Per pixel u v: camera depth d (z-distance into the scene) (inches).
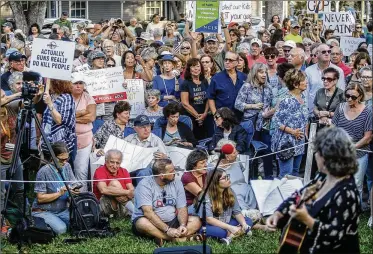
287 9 1413.6
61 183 424.5
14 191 437.1
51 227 413.1
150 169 462.3
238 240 405.7
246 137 488.7
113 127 494.3
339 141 272.2
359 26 855.7
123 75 541.0
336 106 495.8
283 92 489.4
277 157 478.0
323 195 275.6
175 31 914.1
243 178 444.8
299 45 660.1
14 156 401.4
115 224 435.2
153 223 401.4
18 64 503.2
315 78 544.4
